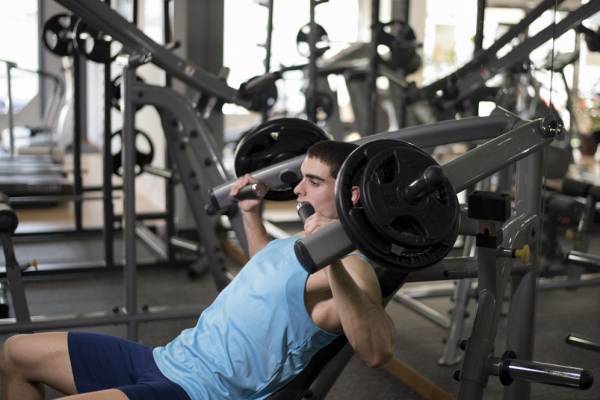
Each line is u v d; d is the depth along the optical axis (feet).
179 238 14.74
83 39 10.98
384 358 4.78
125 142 9.43
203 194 10.93
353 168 4.20
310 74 11.77
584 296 7.68
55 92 19.51
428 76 11.79
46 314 11.00
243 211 6.50
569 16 7.06
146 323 10.74
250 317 5.23
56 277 12.76
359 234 4.09
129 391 5.01
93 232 15.38
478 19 9.75
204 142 9.86
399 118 11.76
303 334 5.15
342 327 5.00
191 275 12.96
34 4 22.75
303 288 5.11
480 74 9.66
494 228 5.38
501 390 8.30
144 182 18.56
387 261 4.15
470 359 5.61
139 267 13.30
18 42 22.88
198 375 5.26
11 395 5.60
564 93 7.29
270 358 5.20
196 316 9.73
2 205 8.92
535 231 6.35
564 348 7.84
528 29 8.79
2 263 12.99
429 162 4.27
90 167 21.08
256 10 14.58
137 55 9.49
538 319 8.16
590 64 6.95
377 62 11.24
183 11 14.52
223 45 14.74
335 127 13.74
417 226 4.22
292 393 5.30
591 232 7.58
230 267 13.73
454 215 4.31
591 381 5.16
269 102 11.60
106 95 12.49
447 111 10.41
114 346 5.56
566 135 7.46
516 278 6.47
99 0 9.09
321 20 14.44
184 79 9.77
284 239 5.52
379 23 11.11
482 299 5.63
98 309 11.31
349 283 4.63
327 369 5.82
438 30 11.39
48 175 17.75
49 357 5.47
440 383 8.61
